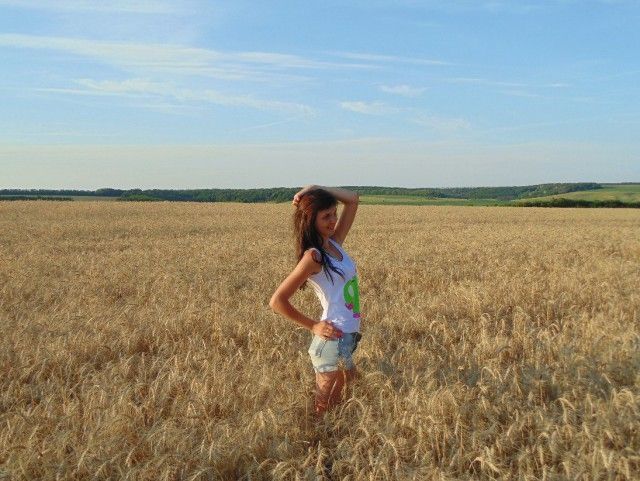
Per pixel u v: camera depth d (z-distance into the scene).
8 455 4.05
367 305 9.24
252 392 5.03
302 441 4.21
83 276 12.74
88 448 3.82
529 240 22.55
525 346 6.50
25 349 6.45
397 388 5.13
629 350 5.73
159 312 8.55
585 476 3.45
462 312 8.80
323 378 4.66
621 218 49.34
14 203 59.84
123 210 51.06
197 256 17.17
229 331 7.60
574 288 10.27
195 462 3.93
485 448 3.77
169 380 5.27
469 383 5.05
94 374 5.77
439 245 20.30
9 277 12.73
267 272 13.26
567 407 4.50
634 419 4.09
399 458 3.85
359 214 51.22
